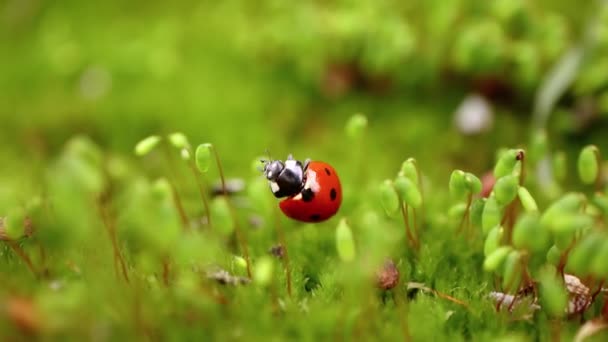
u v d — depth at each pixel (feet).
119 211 0.48
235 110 0.62
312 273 0.45
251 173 0.57
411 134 0.59
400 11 0.61
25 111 0.64
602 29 0.55
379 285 0.43
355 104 0.62
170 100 0.63
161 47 0.68
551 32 0.57
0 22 0.76
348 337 0.42
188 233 0.40
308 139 0.60
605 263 0.39
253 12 0.70
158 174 0.59
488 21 0.58
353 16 0.59
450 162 0.58
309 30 0.60
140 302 0.42
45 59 0.70
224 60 0.67
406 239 0.46
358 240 0.46
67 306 0.40
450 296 0.44
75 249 0.44
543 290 0.41
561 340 0.42
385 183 0.43
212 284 0.43
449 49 0.60
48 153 0.61
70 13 0.76
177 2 0.76
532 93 0.60
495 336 0.42
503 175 0.43
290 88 0.63
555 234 0.41
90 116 0.63
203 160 0.42
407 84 0.62
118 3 0.77
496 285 0.44
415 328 0.42
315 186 0.44
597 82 0.57
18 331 0.41
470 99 0.60
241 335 0.42
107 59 0.68
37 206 0.43
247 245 0.47
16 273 0.43
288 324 0.42
